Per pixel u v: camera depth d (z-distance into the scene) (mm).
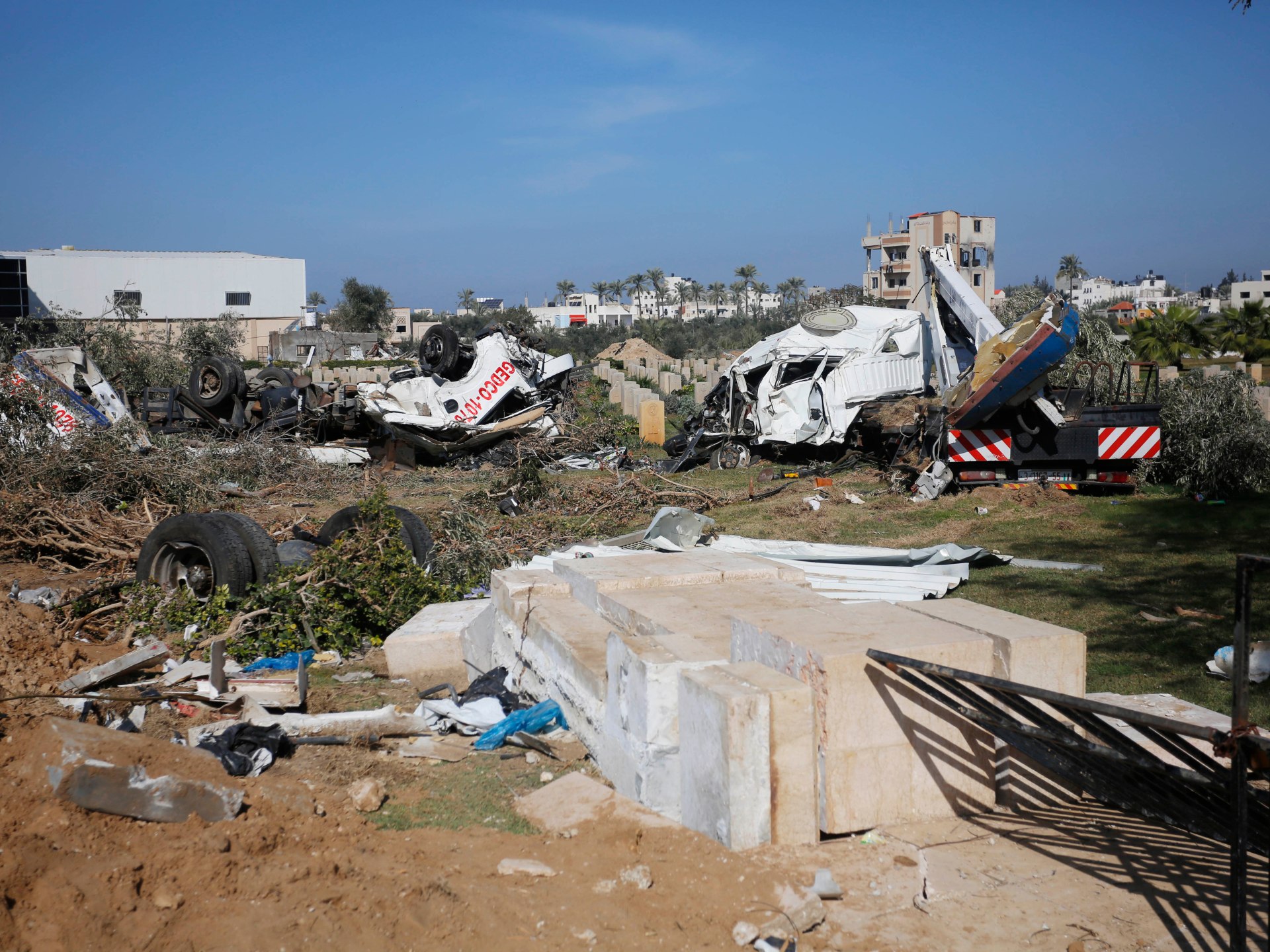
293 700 6340
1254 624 7828
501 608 7371
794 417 19031
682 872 4027
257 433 20188
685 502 15359
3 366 16125
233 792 4328
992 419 14266
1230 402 13883
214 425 21344
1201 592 8867
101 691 6242
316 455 20094
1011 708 4625
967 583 9680
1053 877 4094
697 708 4500
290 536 12039
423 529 10266
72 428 16234
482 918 3662
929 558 10445
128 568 10758
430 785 5238
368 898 3680
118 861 3754
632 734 4941
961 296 15320
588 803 4695
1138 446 13781
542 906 3797
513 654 7047
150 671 6969
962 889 3988
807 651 4570
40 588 9305
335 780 5238
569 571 7270
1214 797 3818
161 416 21797
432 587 9156
